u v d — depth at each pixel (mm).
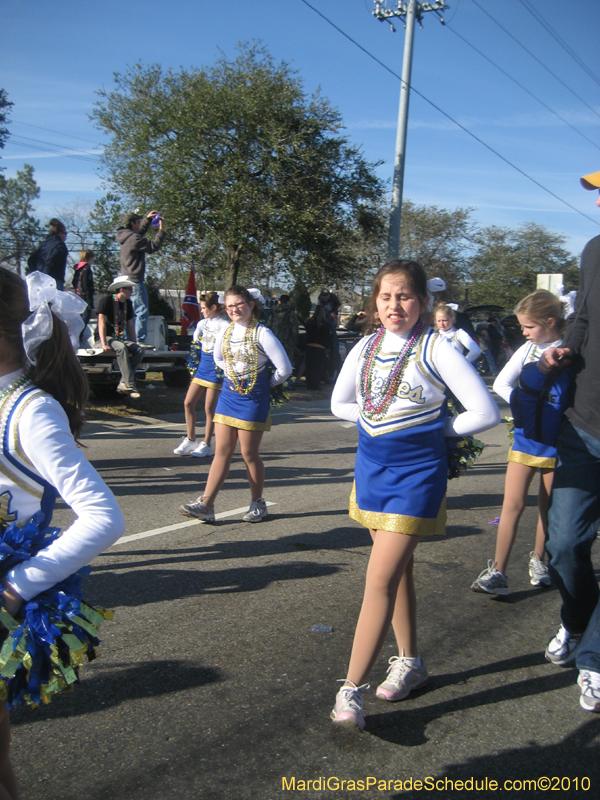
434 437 2594
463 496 6656
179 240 22109
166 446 8547
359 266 24125
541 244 49938
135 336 10930
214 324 7609
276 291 24719
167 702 2826
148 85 22109
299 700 2865
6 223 40969
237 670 3105
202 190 21031
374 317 2812
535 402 2920
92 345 10742
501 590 4059
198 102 20906
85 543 1536
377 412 2598
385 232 24766
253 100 20859
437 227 47188
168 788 2301
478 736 2658
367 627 2592
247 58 21969
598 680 2822
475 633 3590
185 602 3865
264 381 5195
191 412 7988
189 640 3395
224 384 5273
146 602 3854
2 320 1636
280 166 20812
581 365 2838
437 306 6402
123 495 6223
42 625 1570
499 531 4066
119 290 10484
